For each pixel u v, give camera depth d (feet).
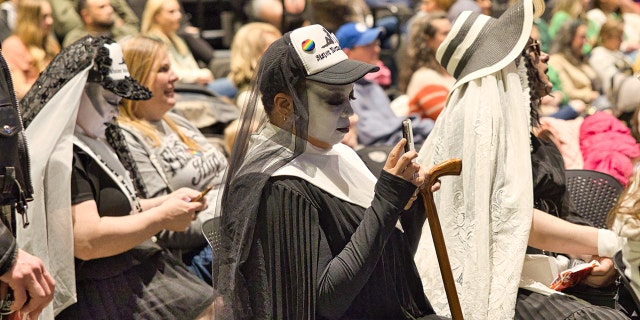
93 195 14.39
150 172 16.84
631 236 12.96
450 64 13.83
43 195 13.78
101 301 14.46
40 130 13.99
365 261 10.79
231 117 22.43
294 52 11.20
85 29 27.89
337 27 27.25
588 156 20.17
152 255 15.12
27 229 13.70
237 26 32.71
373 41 25.31
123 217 14.34
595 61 32.24
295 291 10.95
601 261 13.97
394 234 11.86
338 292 10.84
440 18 25.90
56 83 14.23
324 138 11.41
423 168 11.42
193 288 15.06
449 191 13.34
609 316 12.97
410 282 12.05
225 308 11.21
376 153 16.97
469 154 13.15
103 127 14.71
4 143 11.08
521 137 13.17
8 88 11.35
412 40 26.21
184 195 14.90
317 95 11.22
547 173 13.87
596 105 30.04
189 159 17.49
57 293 13.83
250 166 11.27
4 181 11.06
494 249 12.96
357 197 11.43
